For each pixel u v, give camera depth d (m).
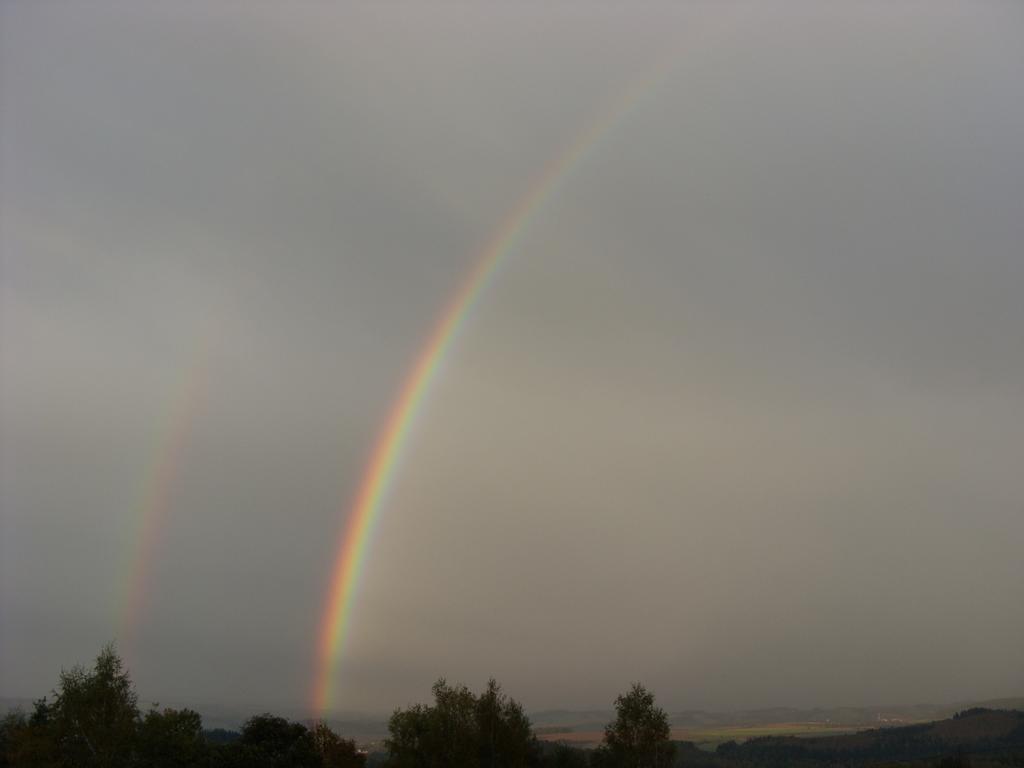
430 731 67.06
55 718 55.41
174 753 61.41
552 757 77.00
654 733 68.75
